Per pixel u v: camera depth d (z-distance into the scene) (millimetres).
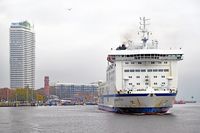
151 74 128500
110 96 148750
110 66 146500
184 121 112125
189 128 91750
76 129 92812
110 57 131625
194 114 162500
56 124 109812
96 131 87062
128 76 129000
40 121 124438
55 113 188625
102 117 129500
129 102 124750
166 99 122562
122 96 125125
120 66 129375
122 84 129500
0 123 116688
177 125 98312
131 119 112188
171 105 125500
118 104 130500
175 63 129375
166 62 129125
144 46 141000
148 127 92438
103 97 178625
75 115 160750
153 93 121125
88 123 109625
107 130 88125
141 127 92438
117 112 140500
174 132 83562
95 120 119125
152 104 122750
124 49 138000
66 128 96062
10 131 90688
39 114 178000
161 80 128500
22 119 136875
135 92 121812
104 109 176500
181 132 83625
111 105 147625
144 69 128625
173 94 122938
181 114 161875
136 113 128875
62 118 139750
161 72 128625
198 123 105812
